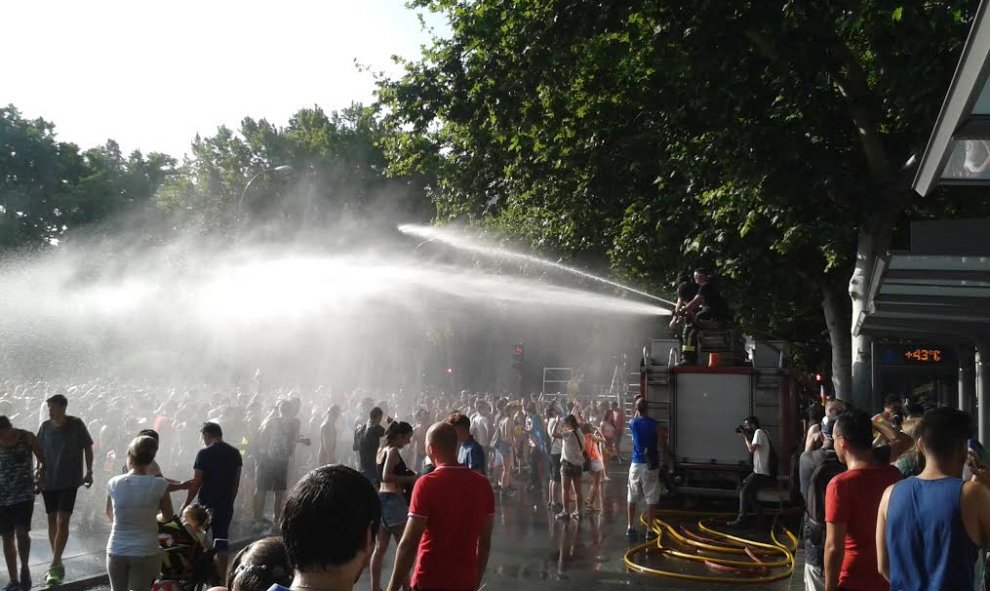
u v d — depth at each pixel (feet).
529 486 69.15
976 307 32.81
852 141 57.36
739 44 51.93
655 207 66.80
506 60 58.18
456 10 61.98
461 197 76.64
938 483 13.82
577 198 71.97
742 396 53.88
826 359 104.27
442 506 18.95
